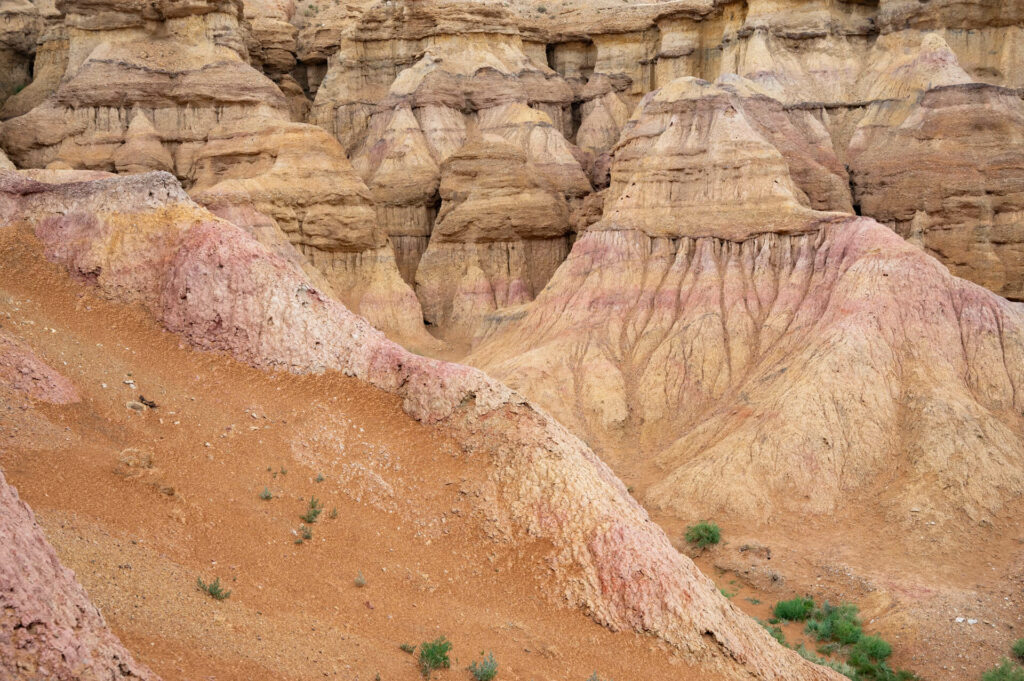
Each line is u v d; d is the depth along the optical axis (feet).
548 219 246.88
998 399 145.59
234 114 244.63
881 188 195.72
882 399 143.95
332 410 81.51
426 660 57.21
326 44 316.40
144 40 253.44
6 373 66.95
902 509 128.26
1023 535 122.52
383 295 229.86
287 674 49.75
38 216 90.99
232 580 58.29
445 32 287.07
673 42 278.26
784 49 230.27
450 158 252.21
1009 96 191.31
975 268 180.14
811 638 106.22
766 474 137.90
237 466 71.15
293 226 224.94
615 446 160.66
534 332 193.16
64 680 40.22
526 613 68.69
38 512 54.75
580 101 300.81
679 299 180.34
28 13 309.01
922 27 216.74
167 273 87.45
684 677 66.54
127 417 71.10
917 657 101.30
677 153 193.88
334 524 70.03
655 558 72.84
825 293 164.76
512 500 76.13
